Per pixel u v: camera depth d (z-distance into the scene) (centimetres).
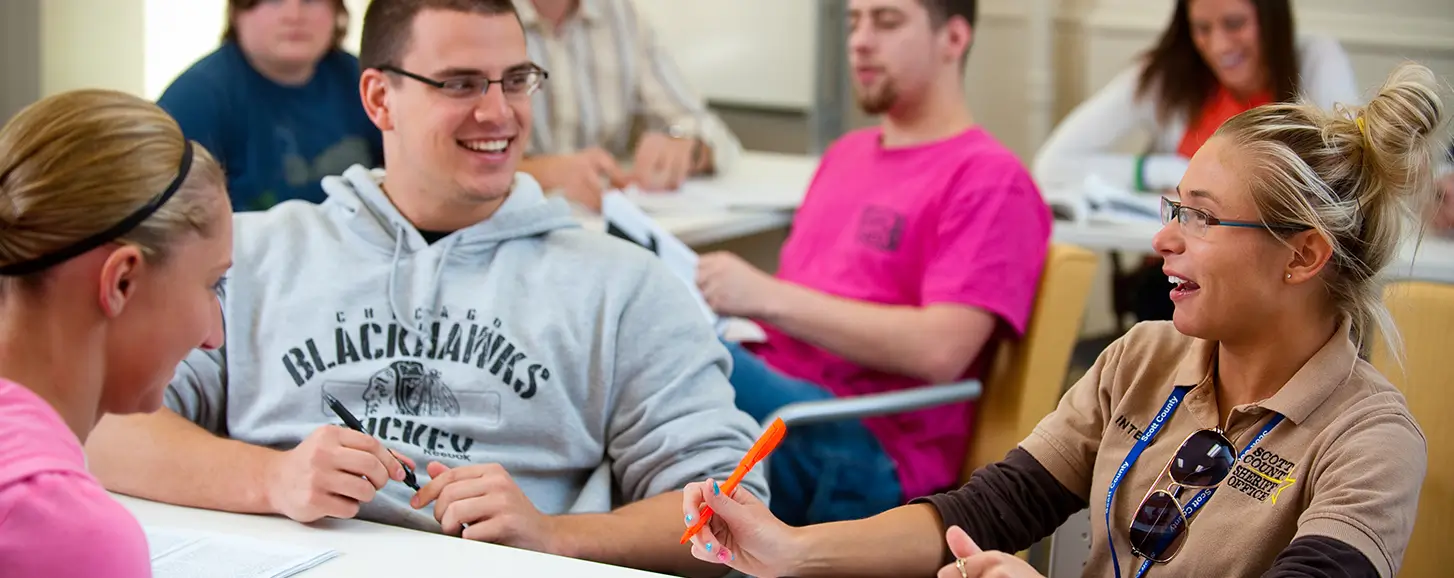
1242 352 113
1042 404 195
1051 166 320
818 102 403
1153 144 322
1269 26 290
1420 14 354
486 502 129
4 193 84
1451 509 133
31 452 79
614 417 156
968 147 209
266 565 109
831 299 201
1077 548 147
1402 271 125
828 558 121
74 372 87
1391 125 106
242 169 236
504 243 156
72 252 85
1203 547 112
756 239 303
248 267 152
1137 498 119
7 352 86
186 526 123
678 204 270
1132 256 365
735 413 157
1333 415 108
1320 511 103
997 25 413
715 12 411
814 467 194
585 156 281
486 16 149
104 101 88
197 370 148
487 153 150
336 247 153
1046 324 194
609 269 156
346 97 246
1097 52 400
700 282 202
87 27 291
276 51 232
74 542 78
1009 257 195
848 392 210
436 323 151
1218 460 113
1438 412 134
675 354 156
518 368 150
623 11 326
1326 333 111
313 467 123
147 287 89
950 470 198
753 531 118
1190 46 305
